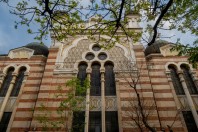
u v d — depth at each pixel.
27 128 11.41
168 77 13.66
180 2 8.34
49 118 11.30
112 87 13.19
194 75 13.79
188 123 11.70
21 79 14.25
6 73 14.53
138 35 9.95
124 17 8.55
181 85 13.56
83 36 16.08
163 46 15.66
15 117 11.92
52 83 13.09
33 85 13.53
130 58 14.45
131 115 11.26
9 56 15.43
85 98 12.48
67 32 9.26
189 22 9.68
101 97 12.59
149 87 12.51
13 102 12.95
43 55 15.69
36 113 11.46
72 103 10.59
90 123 11.58
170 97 12.59
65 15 8.04
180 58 14.79
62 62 14.34
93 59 14.56
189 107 12.34
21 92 13.12
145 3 8.38
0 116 12.18
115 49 15.14
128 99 12.15
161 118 11.59
